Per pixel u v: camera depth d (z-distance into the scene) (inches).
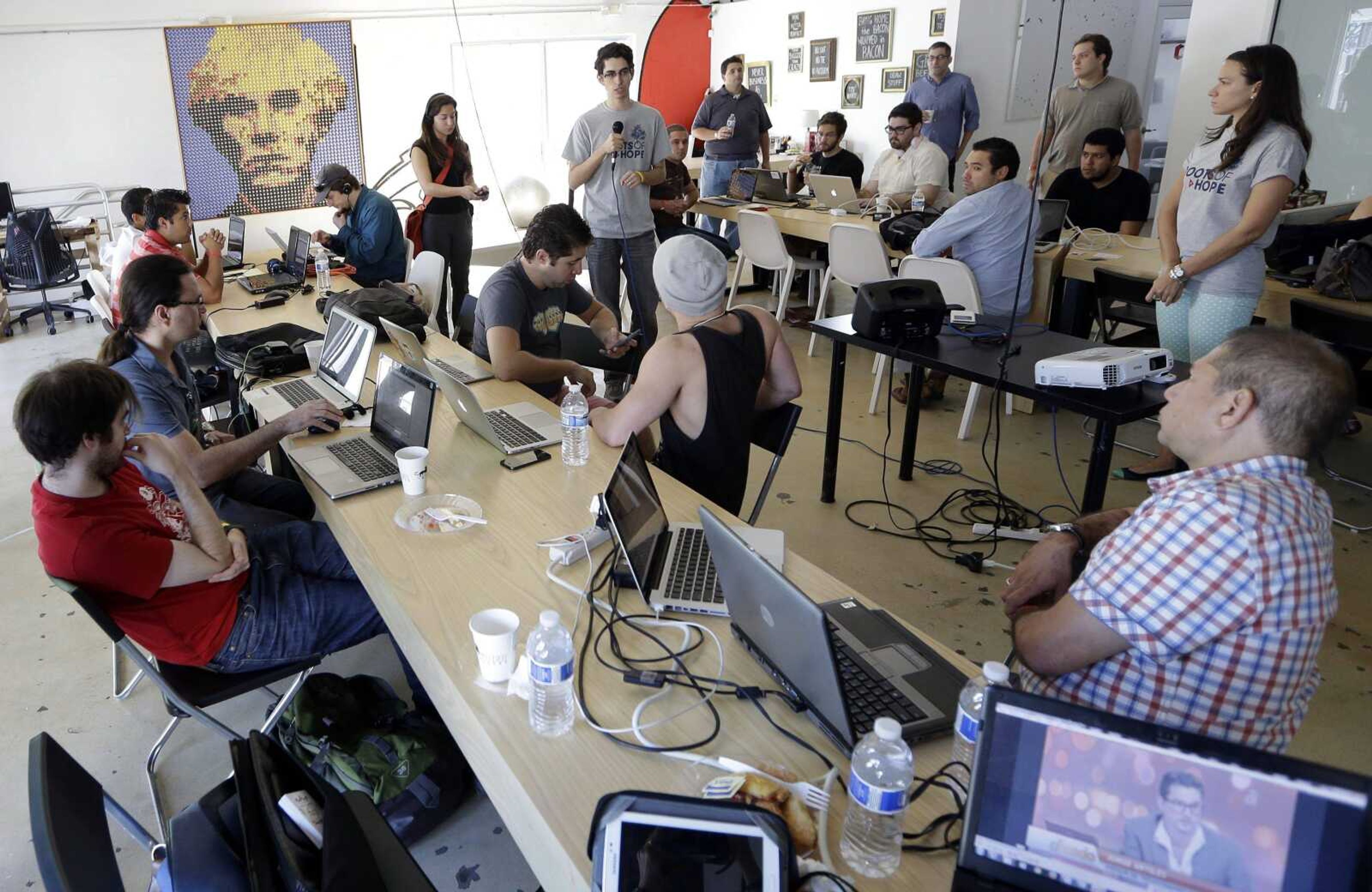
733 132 253.9
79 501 63.2
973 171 143.9
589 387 114.7
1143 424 160.1
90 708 90.2
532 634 52.0
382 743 73.4
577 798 43.7
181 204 145.9
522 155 317.7
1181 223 124.9
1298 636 41.5
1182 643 42.2
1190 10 282.4
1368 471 138.0
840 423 127.6
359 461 84.0
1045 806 33.8
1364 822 29.0
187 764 82.4
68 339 222.7
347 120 278.7
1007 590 58.3
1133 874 32.5
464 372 110.5
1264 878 30.5
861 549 117.4
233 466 84.4
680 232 213.8
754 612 50.8
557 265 109.3
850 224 181.3
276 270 169.0
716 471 82.3
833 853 40.7
